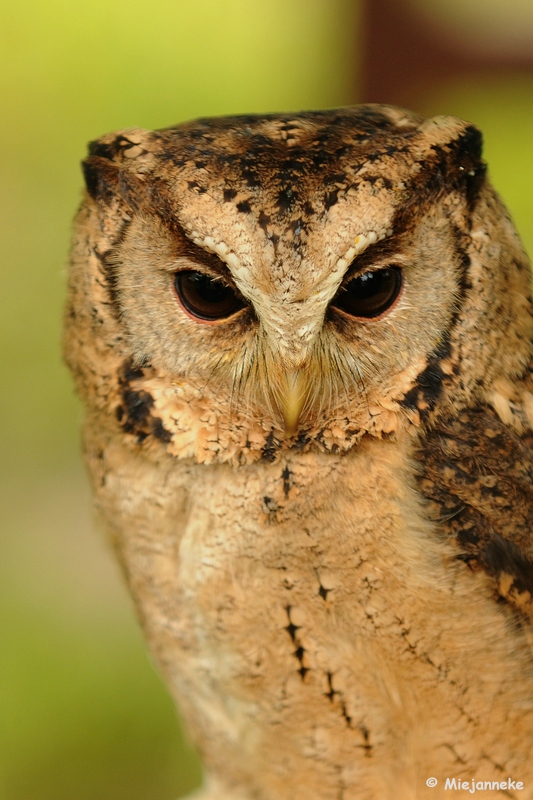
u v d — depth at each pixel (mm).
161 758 1653
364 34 1608
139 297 1485
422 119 1493
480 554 1482
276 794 1520
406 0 1604
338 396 1479
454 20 1606
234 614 1488
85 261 1495
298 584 1483
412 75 1607
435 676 1486
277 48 2475
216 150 1478
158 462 1493
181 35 2596
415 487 1483
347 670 1488
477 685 1488
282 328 1470
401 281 1475
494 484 1484
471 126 1487
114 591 1953
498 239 1485
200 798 1544
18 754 1648
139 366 1489
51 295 2332
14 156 2504
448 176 1477
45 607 1897
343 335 1477
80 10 2650
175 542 1497
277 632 1487
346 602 1482
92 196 1495
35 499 2158
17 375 2270
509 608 1485
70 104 2576
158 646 1517
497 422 1486
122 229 1486
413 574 1480
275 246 1467
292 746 1503
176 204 1476
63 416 2240
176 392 1487
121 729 1676
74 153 2502
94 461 1509
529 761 1496
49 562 2021
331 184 1469
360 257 1471
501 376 1488
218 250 1471
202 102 2514
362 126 1482
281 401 1477
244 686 1496
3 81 2600
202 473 1490
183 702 1527
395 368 1479
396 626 1482
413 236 1473
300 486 1482
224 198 1471
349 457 1483
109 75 2609
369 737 1496
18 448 2217
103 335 1492
